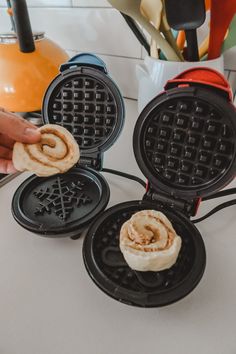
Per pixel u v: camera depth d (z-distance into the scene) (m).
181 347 0.23
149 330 0.24
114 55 0.62
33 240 0.33
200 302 0.26
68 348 0.23
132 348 0.23
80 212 0.33
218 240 0.32
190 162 0.31
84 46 0.65
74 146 0.34
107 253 0.29
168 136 0.32
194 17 0.35
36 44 0.53
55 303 0.26
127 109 0.62
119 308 0.26
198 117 0.29
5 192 0.41
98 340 0.23
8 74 0.51
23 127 0.33
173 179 0.32
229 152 0.28
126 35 0.57
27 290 0.28
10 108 0.54
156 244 0.27
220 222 0.35
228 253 0.31
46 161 0.32
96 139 0.39
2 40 0.52
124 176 0.42
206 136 0.29
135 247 0.27
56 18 0.64
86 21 0.61
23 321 0.25
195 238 0.28
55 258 0.31
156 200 0.33
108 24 0.58
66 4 0.61
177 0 0.34
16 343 0.23
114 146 0.52
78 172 0.40
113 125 0.37
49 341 0.23
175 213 0.31
